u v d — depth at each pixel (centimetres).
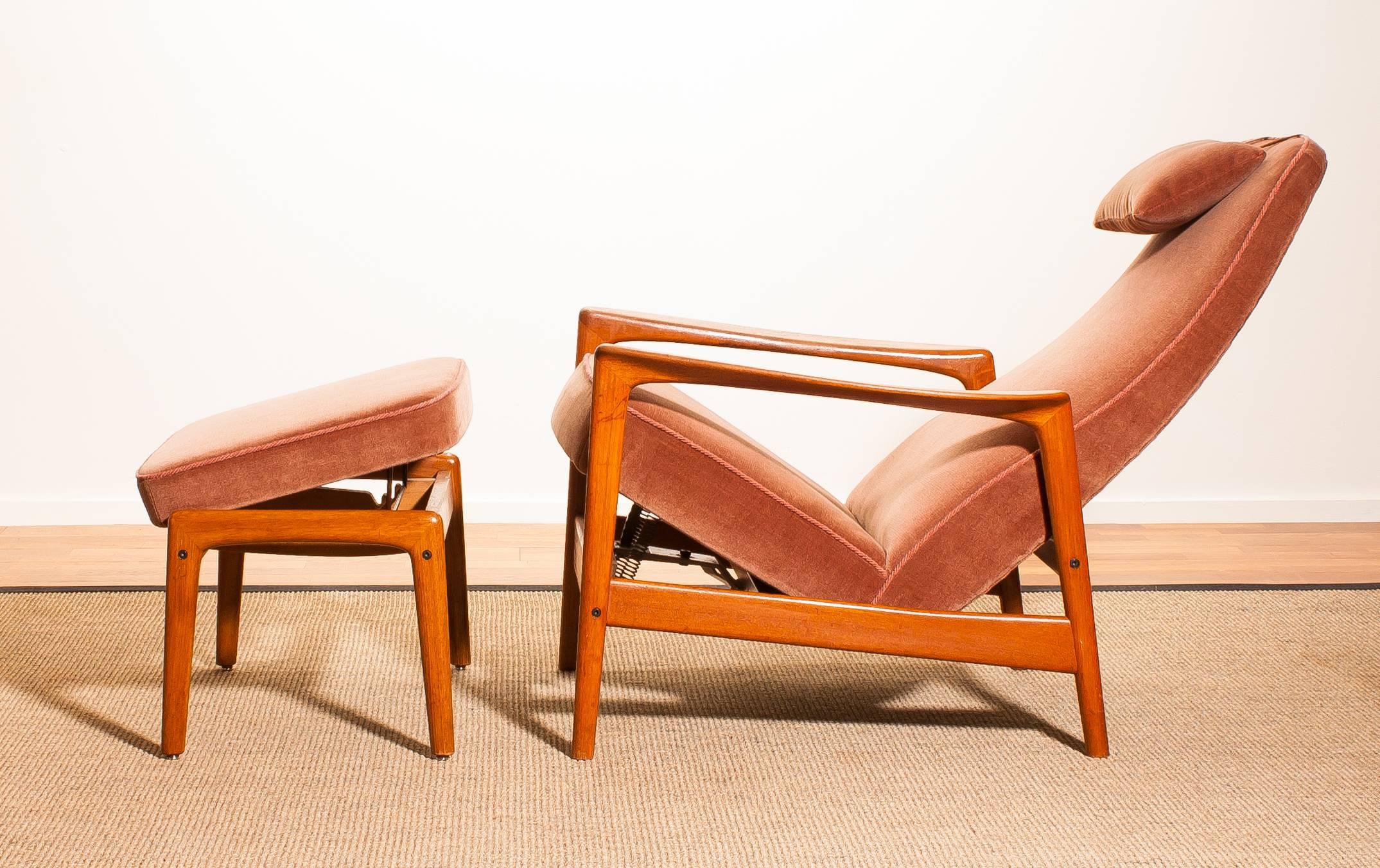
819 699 174
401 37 271
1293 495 314
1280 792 145
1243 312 149
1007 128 290
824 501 151
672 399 151
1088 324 171
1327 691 183
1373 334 308
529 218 282
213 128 269
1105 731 155
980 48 287
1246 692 181
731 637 143
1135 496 313
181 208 271
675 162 284
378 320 282
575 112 279
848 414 299
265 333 279
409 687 173
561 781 141
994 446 150
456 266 282
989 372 173
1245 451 313
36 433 275
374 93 272
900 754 154
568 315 287
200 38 265
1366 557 277
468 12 272
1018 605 183
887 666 191
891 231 292
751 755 152
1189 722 168
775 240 290
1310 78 295
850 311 295
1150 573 258
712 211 287
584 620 143
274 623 202
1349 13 293
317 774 141
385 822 130
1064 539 145
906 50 285
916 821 134
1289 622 220
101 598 215
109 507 279
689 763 149
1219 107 294
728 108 283
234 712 160
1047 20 287
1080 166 293
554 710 166
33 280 269
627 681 179
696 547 166
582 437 144
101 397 275
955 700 176
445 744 146
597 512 139
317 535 139
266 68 268
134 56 263
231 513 138
